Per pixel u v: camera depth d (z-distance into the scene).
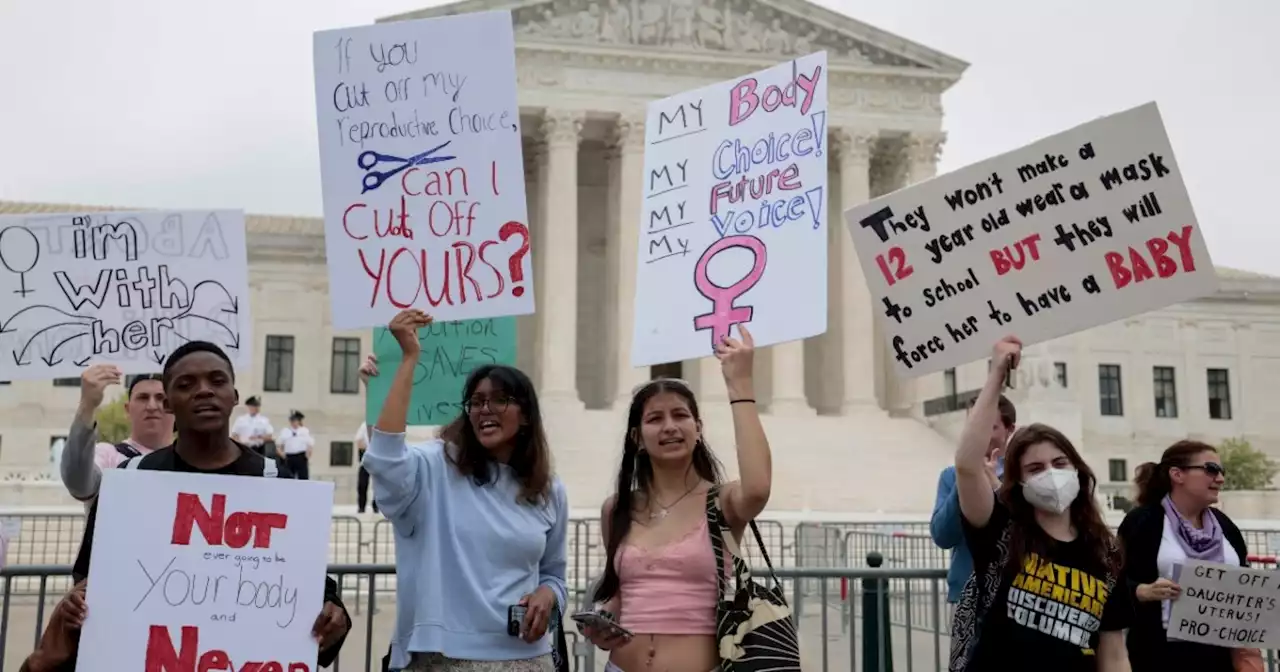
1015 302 6.66
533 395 6.17
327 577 5.83
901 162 51.84
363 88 7.13
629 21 48.72
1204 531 7.50
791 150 6.64
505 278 6.95
